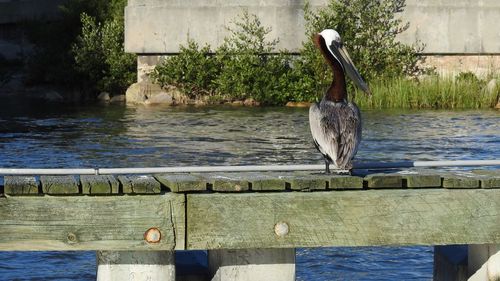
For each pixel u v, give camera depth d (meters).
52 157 21.08
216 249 8.53
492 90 31.92
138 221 8.17
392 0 33.69
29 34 39.12
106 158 20.98
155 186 8.18
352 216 8.35
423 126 26.27
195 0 34.22
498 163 9.26
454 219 8.46
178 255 9.89
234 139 24.09
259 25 33.94
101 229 8.14
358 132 8.69
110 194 8.16
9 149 22.23
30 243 8.08
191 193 8.25
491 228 8.49
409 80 32.81
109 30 36.16
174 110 31.56
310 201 8.31
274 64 33.28
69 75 36.69
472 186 8.46
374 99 31.81
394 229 8.41
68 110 31.81
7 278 11.89
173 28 34.31
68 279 11.90
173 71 33.81
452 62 34.19
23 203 8.04
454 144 22.89
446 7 33.88
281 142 23.55
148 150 22.19
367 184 8.47
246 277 8.71
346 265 12.53
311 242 8.33
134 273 8.53
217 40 34.22
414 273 12.16
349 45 33.31
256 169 8.98
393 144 22.81
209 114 30.11
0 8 41.03
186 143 23.39
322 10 33.53
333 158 8.59
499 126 26.31
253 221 8.27
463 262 9.57
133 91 34.41
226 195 8.25
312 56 33.00
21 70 39.31
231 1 34.03
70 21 38.19
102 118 29.12
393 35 33.78
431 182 8.49
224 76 33.31
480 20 33.97
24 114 30.42
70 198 8.09
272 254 8.70
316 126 8.79
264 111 31.06
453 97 31.69
